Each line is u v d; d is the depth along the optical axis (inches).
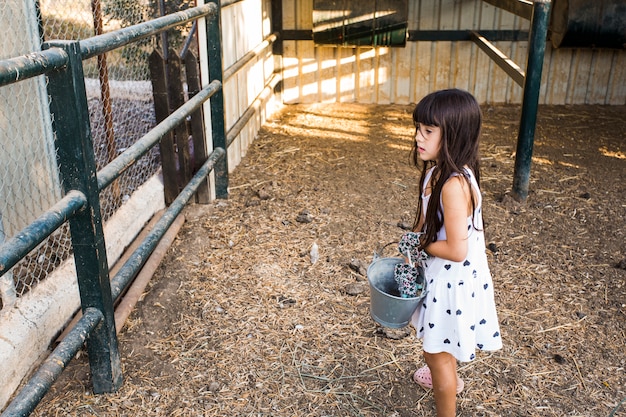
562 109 280.2
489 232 171.2
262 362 118.9
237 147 218.1
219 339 124.9
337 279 146.5
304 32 276.8
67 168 94.3
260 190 191.3
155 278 144.3
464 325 90.6
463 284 90.1
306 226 172.4
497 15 274.7
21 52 139.4
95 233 98.3
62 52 87.3
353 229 171.3
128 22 221.0
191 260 152.9
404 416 107.3
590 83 283.1
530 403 110.0
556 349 123.6
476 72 282.7
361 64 282.8
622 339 126.6
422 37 277.6
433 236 89.0
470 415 107.2
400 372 117.6
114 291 108.7
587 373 117.2
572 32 257.3
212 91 169.3
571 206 187.0
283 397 110.5
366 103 289.9
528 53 176.1
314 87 287.3
